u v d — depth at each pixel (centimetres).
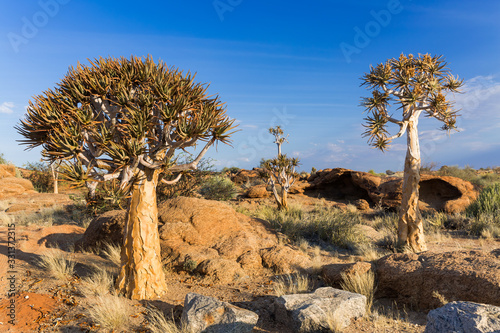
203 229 932
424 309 605
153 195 645
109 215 1067
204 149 626
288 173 1827
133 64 643
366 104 1029
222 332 477
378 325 535
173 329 483
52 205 1917
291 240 1138
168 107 573
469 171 2988
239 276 777
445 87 1030
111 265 815
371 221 1698
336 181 2467
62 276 689
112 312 519
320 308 527
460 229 1428
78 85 583
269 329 526
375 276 690
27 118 574
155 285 636
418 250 1021
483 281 544
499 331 390
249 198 2328
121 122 625
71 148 515
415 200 1029
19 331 469
